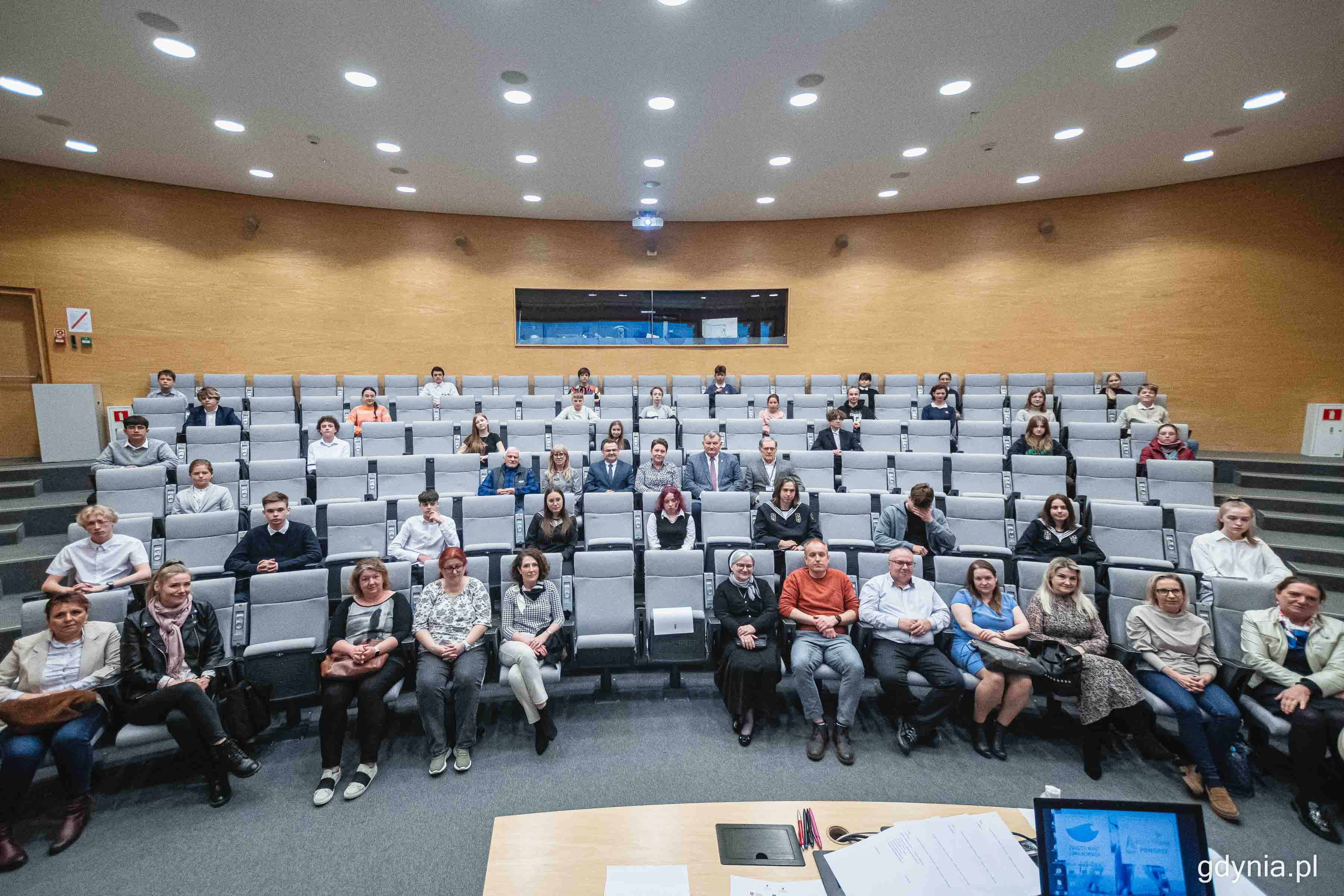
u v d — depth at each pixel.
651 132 5.92
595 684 4.06
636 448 6.73
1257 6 3.96
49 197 7.11
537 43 4.39
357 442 6.16
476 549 4.52
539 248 9.23
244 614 3.50
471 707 3.20
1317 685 2.86
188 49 4.43
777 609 3.72
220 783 2.90
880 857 1.74
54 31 4.20
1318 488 5.65
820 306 9.30
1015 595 3.82
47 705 2.71
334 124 5.72
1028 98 5.23
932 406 7.27
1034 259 8.48
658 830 1.95
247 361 8.17
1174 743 3.10
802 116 5.57
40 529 5.04
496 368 9.20
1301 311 7.16
